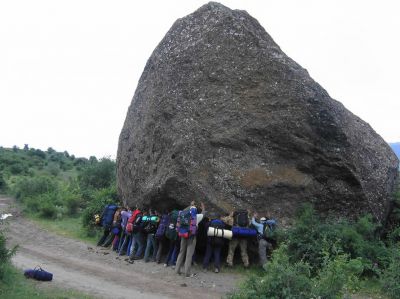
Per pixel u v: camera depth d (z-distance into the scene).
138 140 15.80
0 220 13.30
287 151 13.12
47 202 23.69
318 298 6.88
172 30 15.86
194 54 14.33
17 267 11.39
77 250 15.07
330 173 13.05
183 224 11.65
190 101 13.89
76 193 26.14
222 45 14.02
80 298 8.89
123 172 17.23
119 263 13.13
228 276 11.63
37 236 17.86
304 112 12.93
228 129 13.30
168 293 9.92
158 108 14.45
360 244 11.29
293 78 13.20
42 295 8.69
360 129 15.16
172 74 14.58
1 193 32.97
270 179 13.02
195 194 12.89
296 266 7.65
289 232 11.92
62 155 60.91
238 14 14.48
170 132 13.80
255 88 13.44
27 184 30.23
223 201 12.85
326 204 13.08
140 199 15.00
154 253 13.39
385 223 13.83
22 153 55.84
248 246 12.66
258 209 12.93
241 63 13.70
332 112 13.09
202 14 15.01
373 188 13.52
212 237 11.93
